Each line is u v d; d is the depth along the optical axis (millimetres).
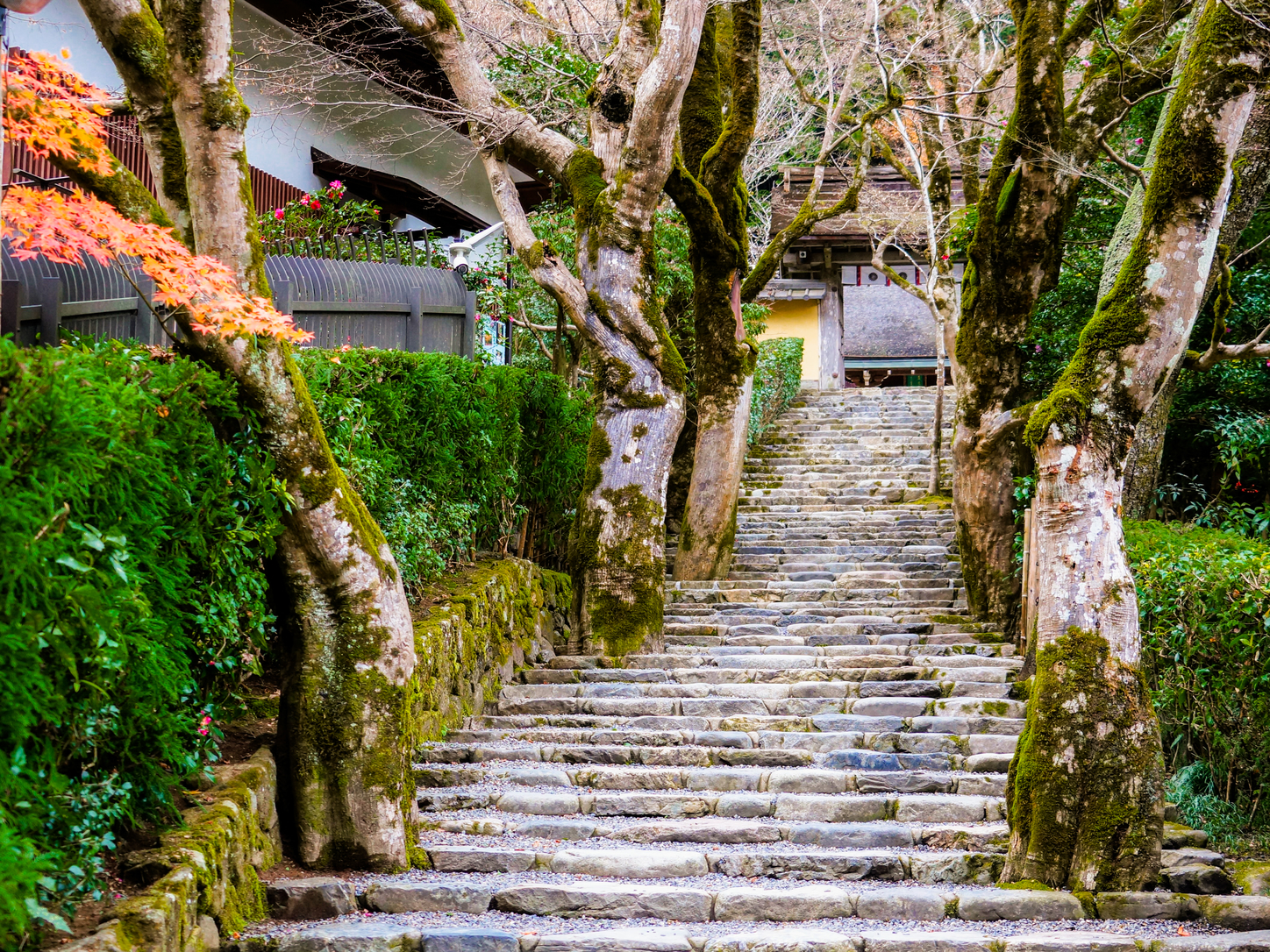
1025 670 8430
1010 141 9969
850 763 6953
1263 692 6324
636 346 9977
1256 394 10492
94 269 6867
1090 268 11141
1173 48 10945
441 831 5984
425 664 7234
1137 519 8641
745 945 4629
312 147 13742
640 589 9805
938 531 13359
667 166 9586
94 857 3945
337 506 5398
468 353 10984
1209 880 5242
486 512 9867
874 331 28125
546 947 4609
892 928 4902
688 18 8789
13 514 3184
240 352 5066
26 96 4355
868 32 13914
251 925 4711
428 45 10117
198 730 4809
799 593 11625
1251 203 8211
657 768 6746
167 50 5113
